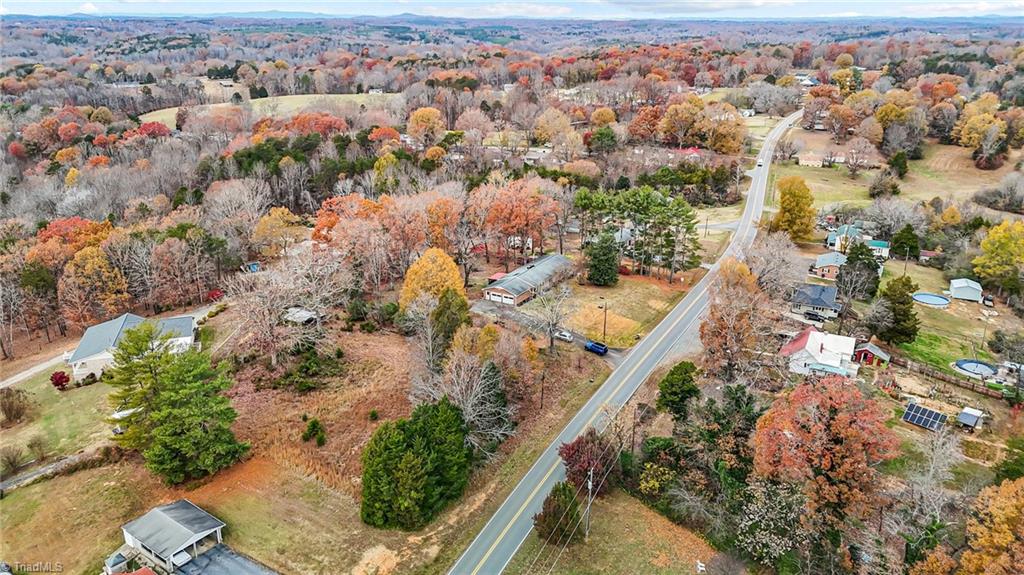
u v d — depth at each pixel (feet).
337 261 290.15
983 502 129.29
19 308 281.95
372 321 272.31
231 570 148.56
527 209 327.67
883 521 146.82
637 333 268.21
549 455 193.26
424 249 321.52
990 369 226.17
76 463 185.26
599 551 158.40
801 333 248.11
